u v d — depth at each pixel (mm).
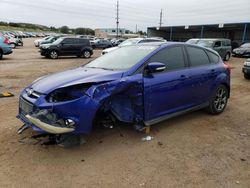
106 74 3684
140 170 3193
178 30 46375
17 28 101438
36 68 12594
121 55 4500
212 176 3096
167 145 3893
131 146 3814
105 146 3787
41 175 3045
